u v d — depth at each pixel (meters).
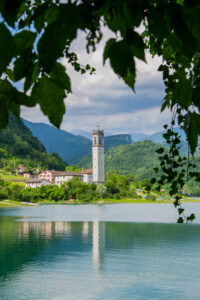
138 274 26.06
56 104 1.52
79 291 22.03
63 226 56.59
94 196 148.25
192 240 41.72
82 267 28.23
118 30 1.39
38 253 33.72
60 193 143.25
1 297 20.77
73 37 1.33
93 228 54.38
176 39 1.34
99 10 1.37
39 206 118.00
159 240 41.91
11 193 137.25
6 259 31.08
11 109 1.44
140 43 1.36
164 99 2.45
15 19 1.32
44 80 1.50
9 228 53.47
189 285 23.14
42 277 25.20
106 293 21.48
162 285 23.12
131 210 96.00
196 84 2.06
